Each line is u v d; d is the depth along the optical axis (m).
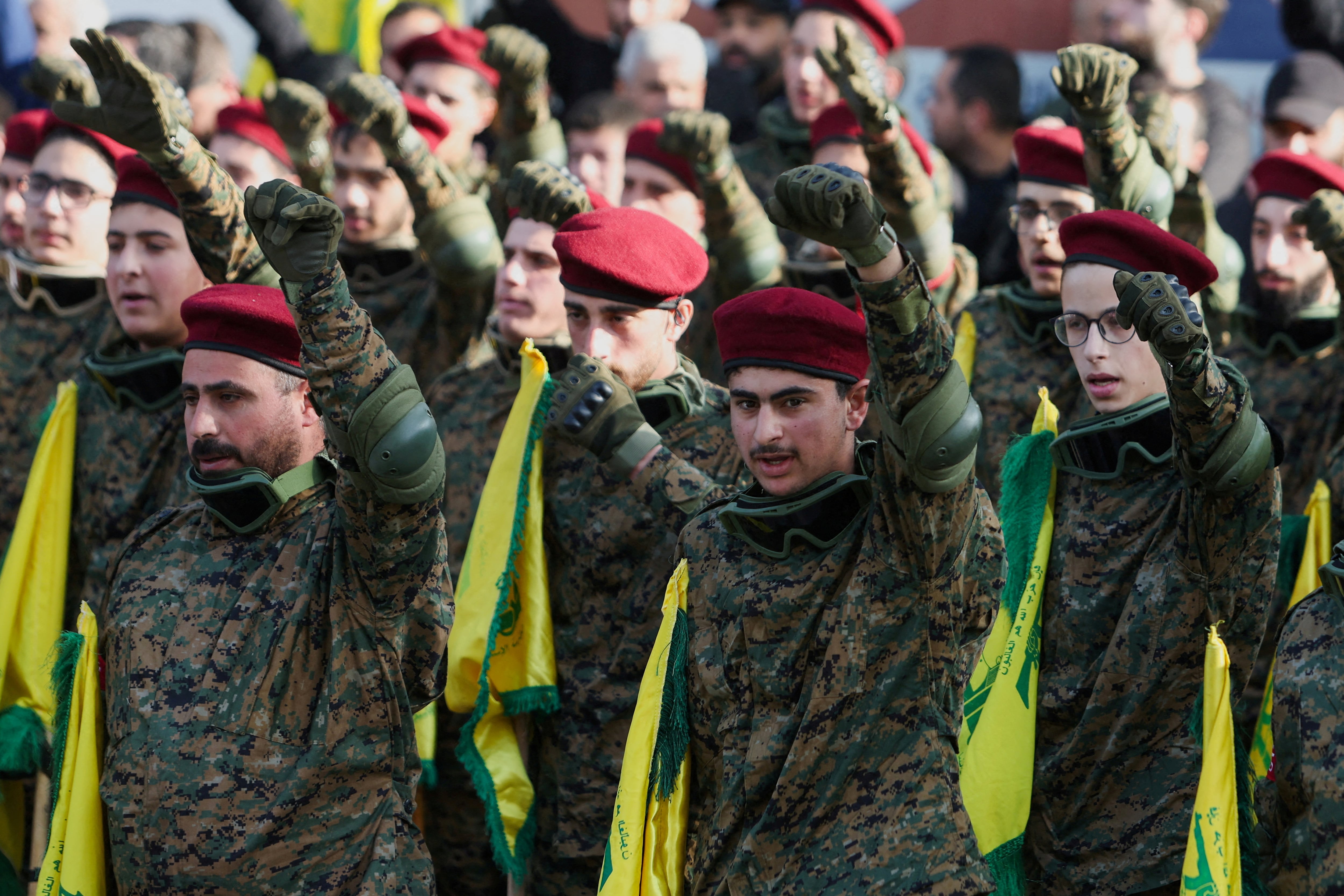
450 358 16.72
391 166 15.63
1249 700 14.98
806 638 10.09
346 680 10.40
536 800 13.60
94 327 16.80
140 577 11.00
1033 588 12.39
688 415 13.22
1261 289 16.33
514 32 17.22
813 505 10.12
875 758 9.87
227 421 10.84
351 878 10.23
